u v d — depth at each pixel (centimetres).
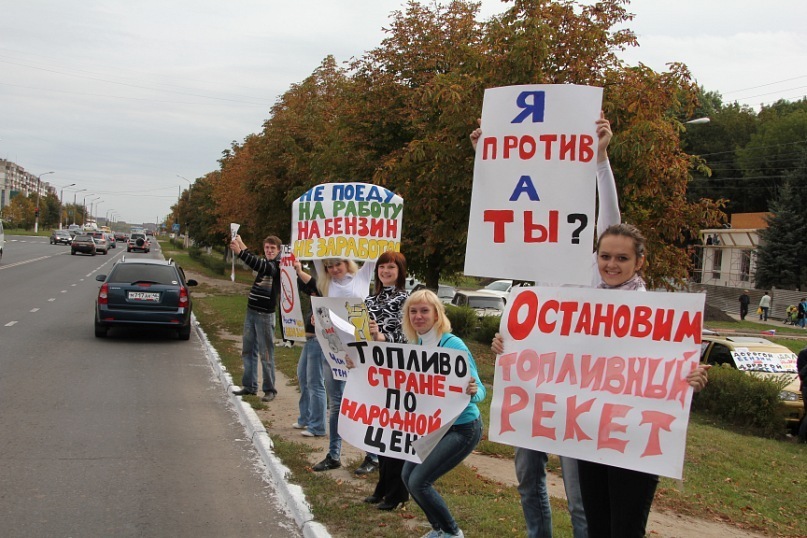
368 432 473
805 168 4984
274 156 2441
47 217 15612
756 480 816
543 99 420
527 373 390
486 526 501
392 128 1720
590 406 372
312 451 687
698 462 870
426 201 1329
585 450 370
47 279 3334
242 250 900
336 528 490
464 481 620
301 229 716
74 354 1291
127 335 1600
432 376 452
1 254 4706
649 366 364
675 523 612
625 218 1149
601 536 369
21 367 1130
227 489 593
